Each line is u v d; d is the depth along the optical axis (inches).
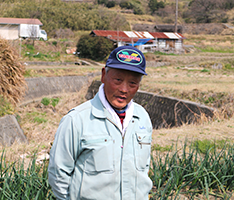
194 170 161.5
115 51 68.3
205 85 725.9
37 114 653.9
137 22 4092.0
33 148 240.2
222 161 180.2
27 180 126.7
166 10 4731.8
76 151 68.6
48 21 3198.8
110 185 67.3
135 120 73.3
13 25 1823.3
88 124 68.8
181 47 1977.1
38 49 1641.2
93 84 1036.5
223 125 338.6
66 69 1123.9
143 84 820.0
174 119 557.6
